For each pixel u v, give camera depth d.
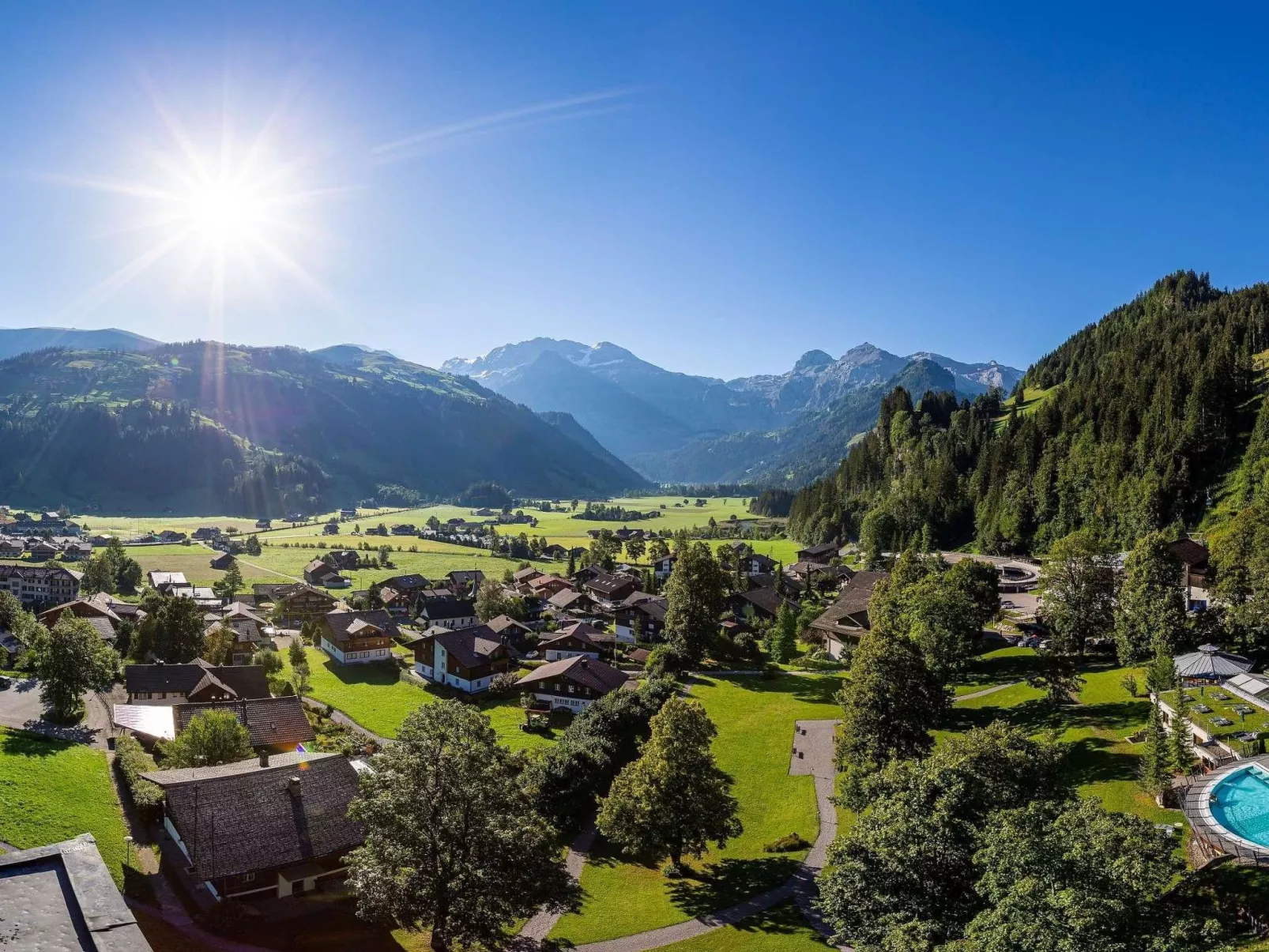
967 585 99.19
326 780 54.22
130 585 184.12
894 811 38.59
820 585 176.62
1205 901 36.03
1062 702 74.44
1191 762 49.41
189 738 63.41
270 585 191.88
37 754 62.62
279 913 47.31
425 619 154.00
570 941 47.88
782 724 86.31
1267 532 74.44
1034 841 29.62
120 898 10.05
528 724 89.94
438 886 39.72
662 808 56.19
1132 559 82.12
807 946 46.16
